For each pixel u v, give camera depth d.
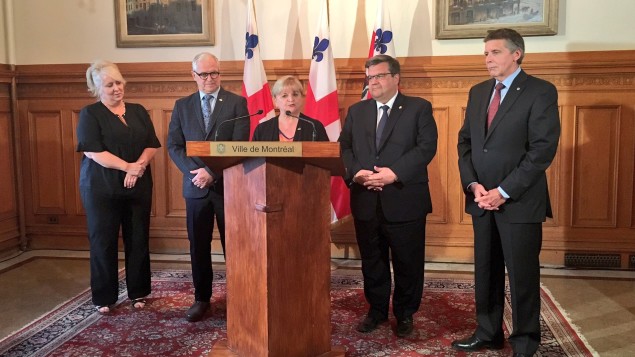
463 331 3.15
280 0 4.66
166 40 4.78
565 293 3.84
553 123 2.56
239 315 2.44
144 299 3.73
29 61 5.00
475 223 2.80
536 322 2.68
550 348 2.92
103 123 3.40
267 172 2.19
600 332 3.15
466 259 4.62
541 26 4.33
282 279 2.28
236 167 2.37
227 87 4.77
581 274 4.29
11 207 4.99
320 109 4.35
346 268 4.48
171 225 4.95
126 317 3.41
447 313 3.44
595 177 4.41
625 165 4.37
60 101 4.98
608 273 4.32
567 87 4.37
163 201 4.93
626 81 4.29
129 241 3.55
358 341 3.02
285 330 2.32
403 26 4.54
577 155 4.42
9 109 4.96
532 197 2.61
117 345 2.99
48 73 4.91
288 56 4.70
